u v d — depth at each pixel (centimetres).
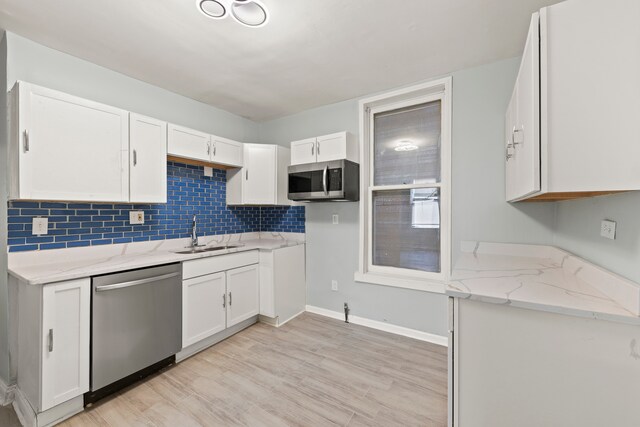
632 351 90
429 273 260
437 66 228
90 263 189
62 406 157
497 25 177
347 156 270
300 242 326
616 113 89
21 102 160
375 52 207
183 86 260
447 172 240
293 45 197
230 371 205
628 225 103
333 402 172
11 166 171
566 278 137
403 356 225
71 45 194
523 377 104
